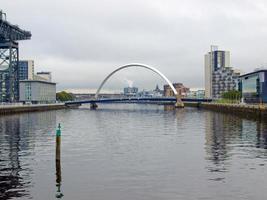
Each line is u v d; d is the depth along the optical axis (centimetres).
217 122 10400
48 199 2634
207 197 2661
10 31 16100
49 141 5947
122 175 3325
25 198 2658
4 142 5791
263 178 3191
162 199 2620
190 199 2619
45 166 3756
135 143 5659
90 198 2652
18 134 7138
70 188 2909
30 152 4706
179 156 4341
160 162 3950
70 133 7444
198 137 6456
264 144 5331
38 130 8050
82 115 16212
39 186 2972
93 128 8800
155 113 18438
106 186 2955
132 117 14388
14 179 3198
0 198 2658
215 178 3198
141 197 2667
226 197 2661
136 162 3959
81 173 3419
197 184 3003
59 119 12694
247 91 19662
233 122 10256
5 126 9169
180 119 12400
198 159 4122
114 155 4447
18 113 16100
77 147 5194
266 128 8069
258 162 3903
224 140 5909
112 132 7675
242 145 5250
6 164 3869
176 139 6184
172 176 3278
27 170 3566
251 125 9006
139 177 3241
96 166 3747
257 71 17250
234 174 3344
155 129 8369
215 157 4241
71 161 4038
